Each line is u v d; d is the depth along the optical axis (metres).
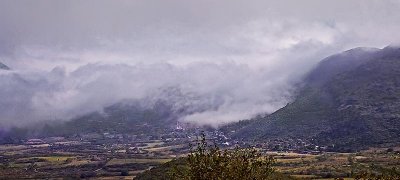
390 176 51.03
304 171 177.75
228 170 42.09
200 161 42.72
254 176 42.25
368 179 51.81
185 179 42.72
